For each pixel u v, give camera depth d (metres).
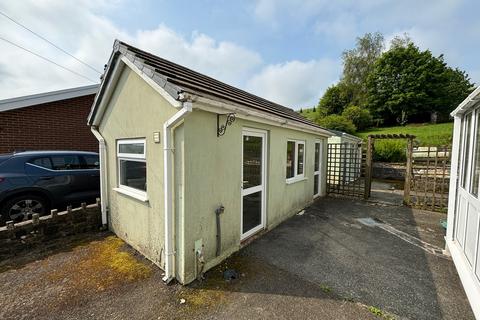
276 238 4.64
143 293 2.83
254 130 4.46
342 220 5.90
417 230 5.21
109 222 4.82
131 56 3.39
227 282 3.08
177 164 2.96
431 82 29.41
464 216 3.41
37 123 7.61
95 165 5.77
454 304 2.66
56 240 4.23
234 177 3.87
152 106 3.33
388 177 14.08
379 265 3.58
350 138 12.48
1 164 4.39
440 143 16.47
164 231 3.26
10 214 4.39
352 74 34.69
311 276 3.24
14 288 2.92
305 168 7.09
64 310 2.54
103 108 4.47
